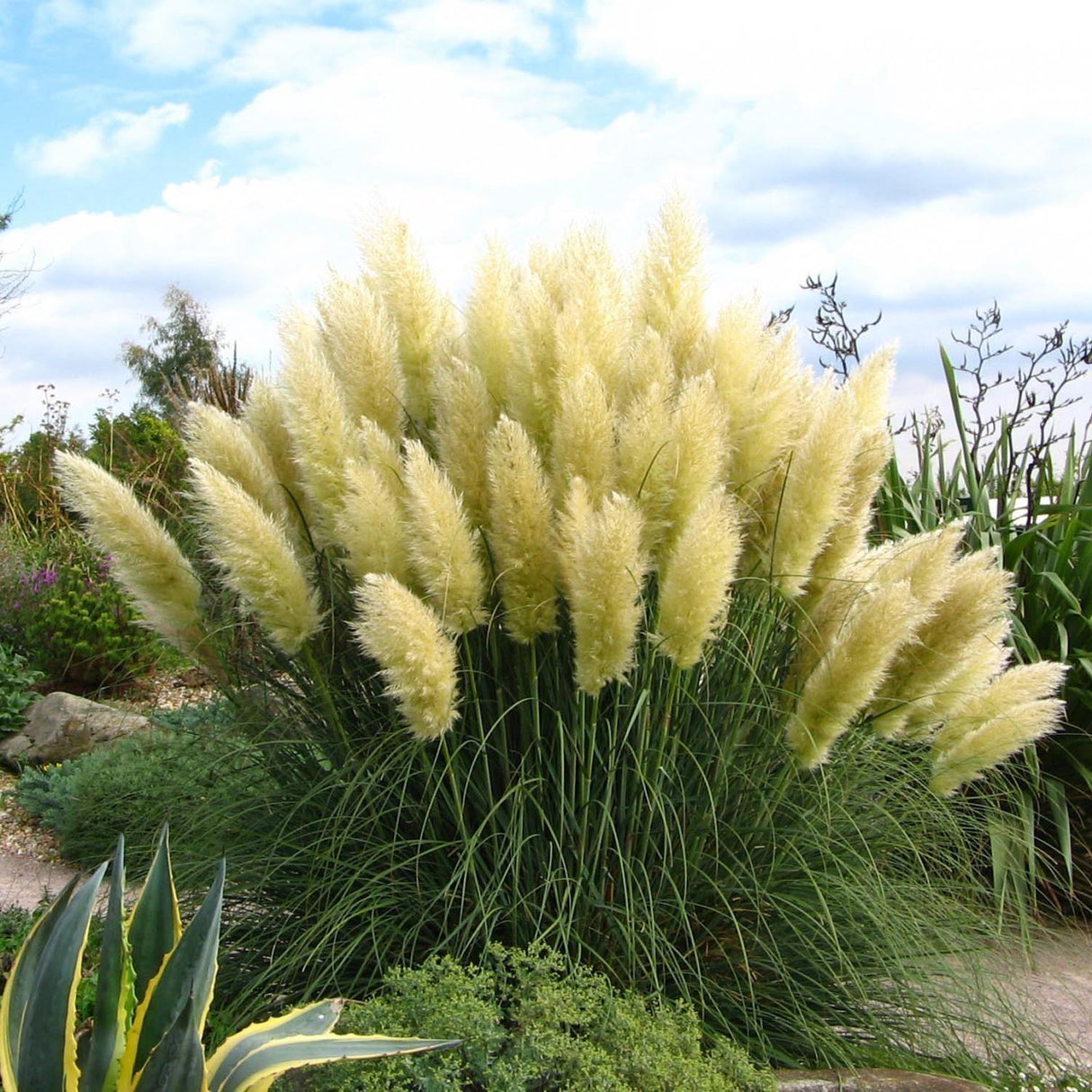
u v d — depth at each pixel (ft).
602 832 11.94
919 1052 12.27
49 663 32.50
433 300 14.94
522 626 12.25
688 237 14.94
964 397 25.84
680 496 12.55
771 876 12.69
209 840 13.64
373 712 13.75
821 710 12.30
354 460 13.05
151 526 13.44
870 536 22.72
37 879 20.62
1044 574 19.90
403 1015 9.84
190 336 108.99
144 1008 8.25
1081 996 15.34
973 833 16.93
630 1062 9.58
